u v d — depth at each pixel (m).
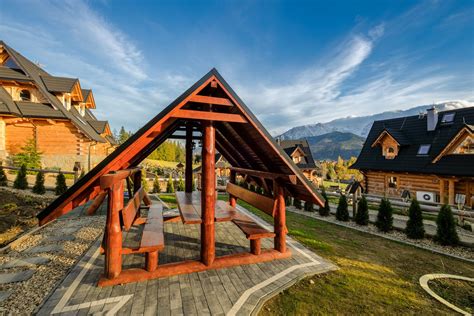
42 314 2.79
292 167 3.96
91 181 3.24
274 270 4.05
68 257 4.45
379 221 7.20
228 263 4.12
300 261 4.46
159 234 4.18
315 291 3.54
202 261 4.05
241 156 6.40
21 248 4.87
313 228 7.33
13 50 16.16
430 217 9.60
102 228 6.20
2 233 5.85
